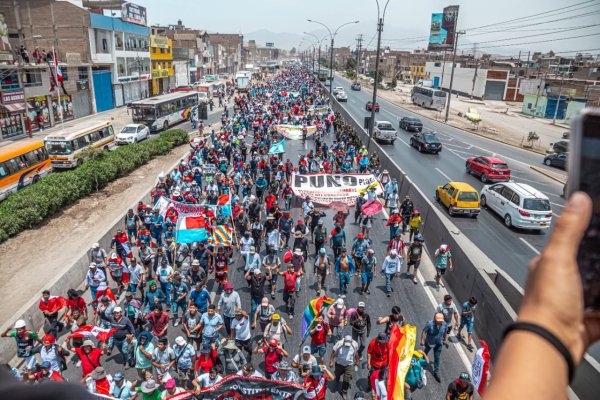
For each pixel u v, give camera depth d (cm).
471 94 9831
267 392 890
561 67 9419
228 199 1838
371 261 1462
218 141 3453
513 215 2195
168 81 8169
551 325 94
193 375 1069
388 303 1452
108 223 2216
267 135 3700
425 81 10194
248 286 1551
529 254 1933
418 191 2211
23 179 2578
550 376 90
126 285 1520
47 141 3008
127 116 5428
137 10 6588
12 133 3894
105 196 2652
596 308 95
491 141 4984
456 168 3453
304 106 5944
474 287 1357
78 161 3102
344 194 2255
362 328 1125
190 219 1555
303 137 3994
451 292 1532
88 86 5369
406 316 1381
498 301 1184
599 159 95
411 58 15762
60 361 1045
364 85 12900
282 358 1057
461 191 2323
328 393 1066
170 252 1725
